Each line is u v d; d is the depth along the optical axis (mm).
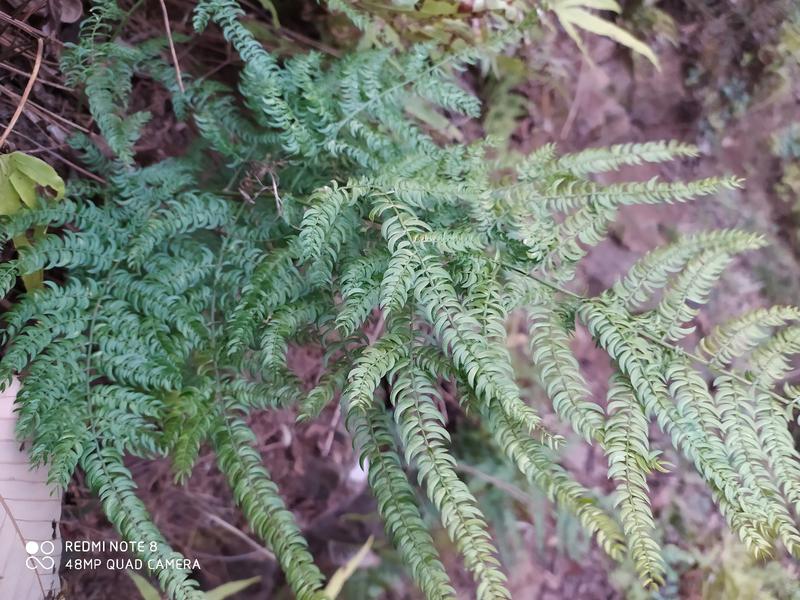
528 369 505
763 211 590
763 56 566
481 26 431
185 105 386
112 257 338
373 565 463
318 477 466
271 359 315
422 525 305
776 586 513
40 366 317
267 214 362
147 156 406
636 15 554
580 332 538
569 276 336
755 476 310
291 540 309
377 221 341
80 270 347
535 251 308
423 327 373
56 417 313
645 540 297
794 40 561
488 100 507
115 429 317
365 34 415
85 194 364
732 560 514
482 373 293
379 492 311
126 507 309
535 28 492
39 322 322
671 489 527
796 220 591
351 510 473
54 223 345
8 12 358
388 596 458
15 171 326
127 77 356
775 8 559
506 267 326
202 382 328
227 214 352
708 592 504
